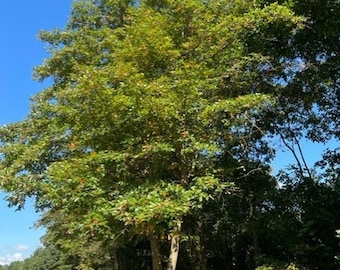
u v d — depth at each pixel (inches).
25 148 520.4
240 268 776.3
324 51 556.1
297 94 576.4
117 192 377.1
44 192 423.5
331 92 615.5
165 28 443.8
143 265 855.1
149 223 327.6
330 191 571.2
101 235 376.8
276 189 622.5
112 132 394.0
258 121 593.0
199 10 438.0
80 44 608.1
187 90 378.3
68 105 501.7
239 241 773.3
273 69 482.0
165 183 369.1
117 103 366.3
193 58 434.6
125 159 379.6
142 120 373.4
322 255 538.6
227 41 430.9
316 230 546.6
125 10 593.9
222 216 668.1
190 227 695.7
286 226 568.1
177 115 371.6
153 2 556.7
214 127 418.0
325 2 466.9
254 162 608.1
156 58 415.5
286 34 490.3
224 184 376.2
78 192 353.4
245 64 458.0
